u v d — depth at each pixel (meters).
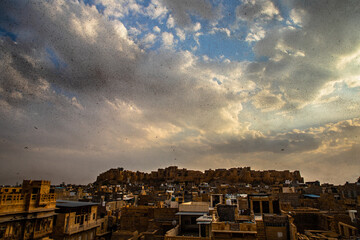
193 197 73.06
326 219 49.25
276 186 111.38
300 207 62.75
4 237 31.31
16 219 32.72
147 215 57.03
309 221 53.41
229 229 35.78
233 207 42.56
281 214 48.16
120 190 109.50
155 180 194.25
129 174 196.38
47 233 38.00
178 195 88.06
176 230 42.00
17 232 33.16
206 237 36.03
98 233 56.34
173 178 184.75
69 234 44.78
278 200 51.41
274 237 41.47
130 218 57.50
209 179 174.00
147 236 45.22
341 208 60.41
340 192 79.69
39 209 35.88
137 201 84.19
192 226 44.50
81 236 49.59
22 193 35.06
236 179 161.62
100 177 192.62
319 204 65.94
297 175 157.75
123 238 50.44
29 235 34.53
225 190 101.94
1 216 30.84
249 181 155.50
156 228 48.06
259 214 50.88
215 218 39.25
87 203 54.16
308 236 45.81
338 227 45.81
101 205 67.06
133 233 50.44
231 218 42.03
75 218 48.19
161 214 50.22
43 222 37.44
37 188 36.94
